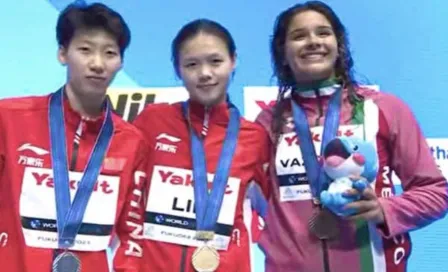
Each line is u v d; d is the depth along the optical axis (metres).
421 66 3.38
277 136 2.13
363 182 1.90
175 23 3.51
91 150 1.96
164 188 2.02
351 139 1.94
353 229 1.98
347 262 1.97
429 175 2.01
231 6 3.55
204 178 2.04
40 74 3.33
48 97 2.01
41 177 1.90
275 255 2.05
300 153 2.07
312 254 1.99
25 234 1.84
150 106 2.19
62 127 1.96
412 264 3.02
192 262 1.95
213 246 1.97
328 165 1.94
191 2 3.57
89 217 1.90
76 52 1.92
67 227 1.87
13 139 1.90
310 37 2.07
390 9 3.53
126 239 1.98
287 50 2.13
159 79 3.33
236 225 2.03
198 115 2.09
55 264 1.83
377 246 1.99
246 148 2.09
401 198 1.97
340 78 2.13
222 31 2.10
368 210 1.92
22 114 1.95
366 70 3.36
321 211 2.00
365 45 3.42
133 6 3.54
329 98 2.10
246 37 3.45
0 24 3.48
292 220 2.03
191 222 1.99
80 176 1.93
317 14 2.11
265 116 2.22
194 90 2.06
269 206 2.12
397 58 3.39
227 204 2.03
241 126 2.12
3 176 1.89
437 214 1.99
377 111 2.04
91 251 1.88
